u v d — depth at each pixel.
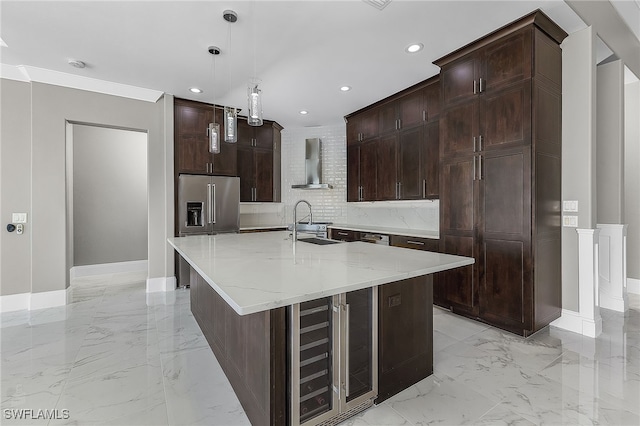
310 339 1.52
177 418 1.66
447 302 3.16
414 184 4.02
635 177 3.84
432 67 3.37
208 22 2.50
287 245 2.61
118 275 5.22
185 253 2.19
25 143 3.46
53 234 3.54
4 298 3.37
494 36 2.69
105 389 1.92
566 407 1.71
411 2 2.27
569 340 2.56
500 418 1.63
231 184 4.68
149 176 4.08
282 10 2.35
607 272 3.34
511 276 2.64
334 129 5.70
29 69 3.30
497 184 2.72
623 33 3.05
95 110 3.74
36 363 2.24
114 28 2.58
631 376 2.02
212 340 2.42
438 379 2.00
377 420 1.62
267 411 1.40
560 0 2.27
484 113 2.82
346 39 2.77
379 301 1.76
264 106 4.69
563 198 2.79
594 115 2.63
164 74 3.51
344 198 5.63
